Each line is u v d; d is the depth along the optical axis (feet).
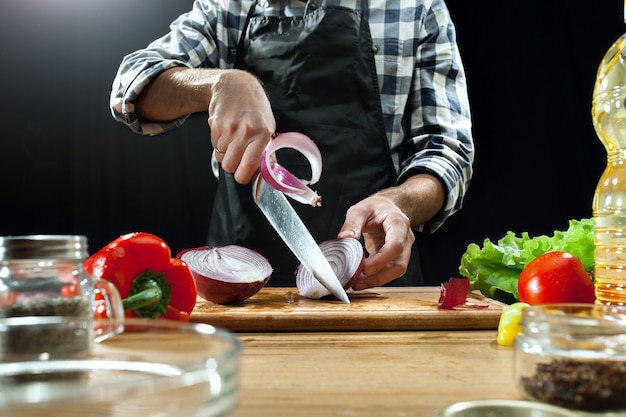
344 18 6.03
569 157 9.20
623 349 2.03
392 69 6.19
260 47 6.15
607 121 3.40
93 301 2.52
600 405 1.99
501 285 4.35
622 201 3.34
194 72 5.28
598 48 8.85
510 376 2.52
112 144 9.65
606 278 3.40
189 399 1.59
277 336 3.40
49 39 9.35
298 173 6.00
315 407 2.09
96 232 9.79
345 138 6.07
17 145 9.68
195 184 9.74
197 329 1.90
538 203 9.36
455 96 6.30
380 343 3.18
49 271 2.38
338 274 4.49
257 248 5.98
